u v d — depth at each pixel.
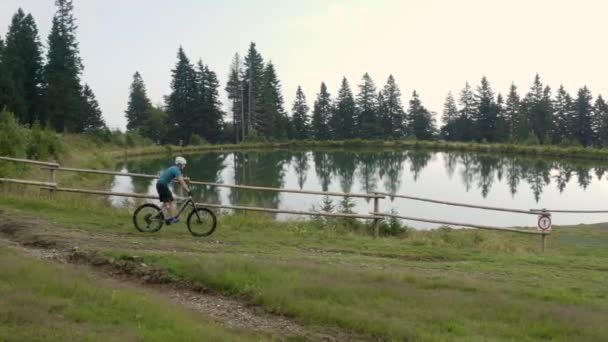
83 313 6.84
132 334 6.24
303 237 15.18
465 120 135.25
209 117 108.12
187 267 9.88
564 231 23.94
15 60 77.69
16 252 10.32
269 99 115.75
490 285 10.20
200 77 108.00
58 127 80.19
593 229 24.75
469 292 9.72
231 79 115.75
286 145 117.50
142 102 114.12
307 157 83.56
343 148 116.88
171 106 108.12
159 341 6.16
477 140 132.25
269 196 33.00
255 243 13.77
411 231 18.31
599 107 122.56
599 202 39.41
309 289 8.94
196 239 13.61
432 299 8.88
